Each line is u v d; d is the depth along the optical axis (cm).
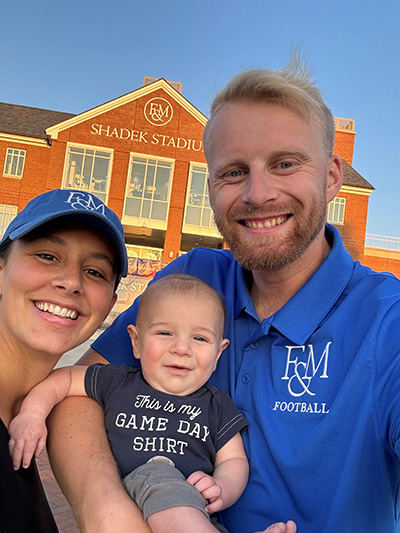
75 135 739
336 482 43
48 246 45
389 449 42
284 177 51
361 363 44
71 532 103
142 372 57
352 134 991
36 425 46
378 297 48
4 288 45
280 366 50
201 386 56
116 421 52
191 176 760
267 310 58
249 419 51
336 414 44
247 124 52
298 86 52
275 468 47
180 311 58
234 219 53
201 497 42
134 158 752
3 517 34
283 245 52
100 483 42
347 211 796
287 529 41
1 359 46
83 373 55
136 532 39
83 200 47
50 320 45
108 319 429
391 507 42
